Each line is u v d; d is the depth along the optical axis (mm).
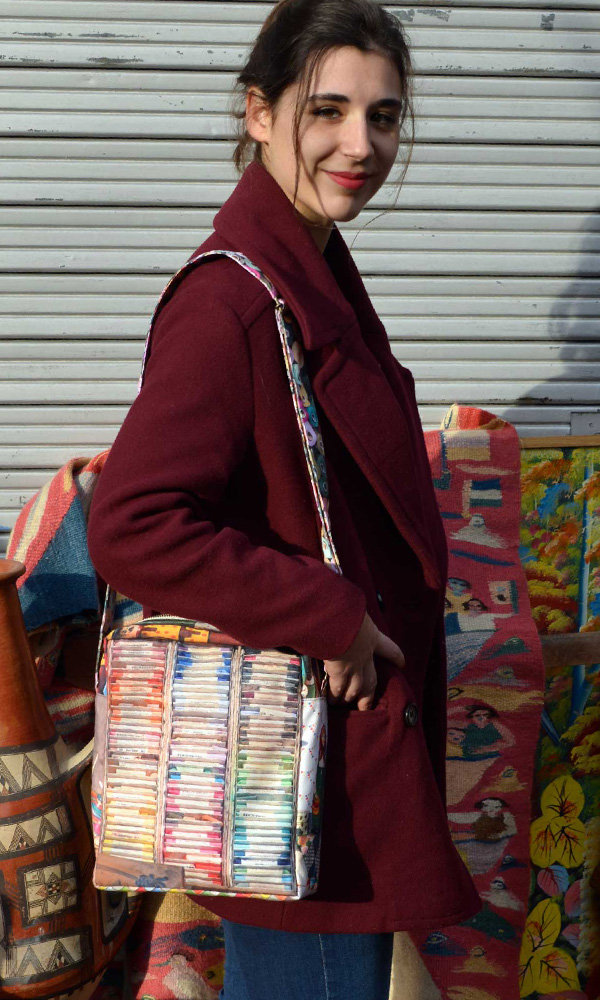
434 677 1478
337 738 1221
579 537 2322
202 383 1083
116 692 1249
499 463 2205
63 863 1556
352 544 1242
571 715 2236
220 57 2250
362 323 1416
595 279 2465
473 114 2344
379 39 1170
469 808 2004
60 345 2379
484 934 1992
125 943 1879
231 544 1077
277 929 1238
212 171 2316
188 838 1197
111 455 1087
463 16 2285
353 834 1219
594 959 2229
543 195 2404
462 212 2400
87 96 2246
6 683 1516
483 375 2488
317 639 1103
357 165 1186
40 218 2305
